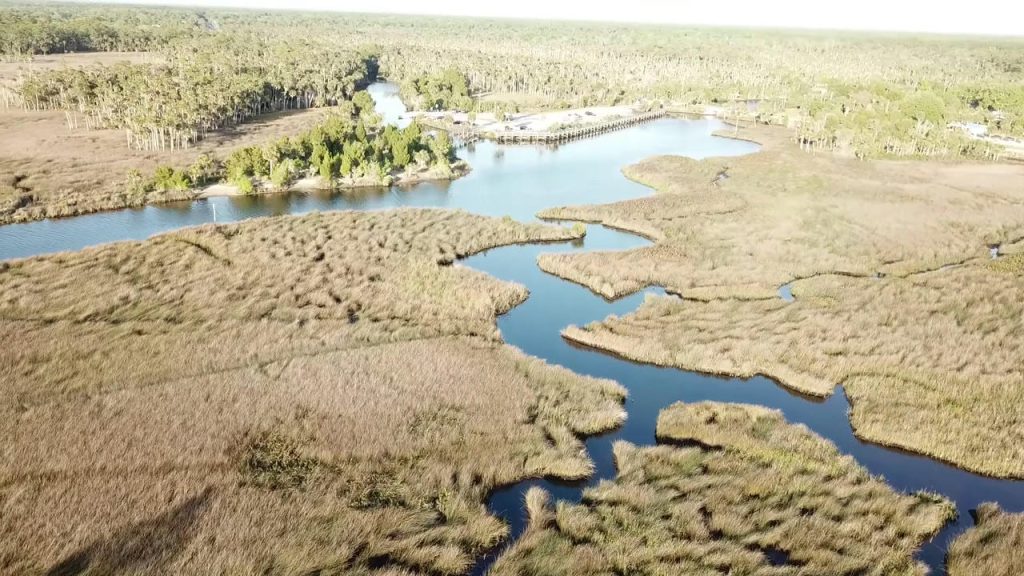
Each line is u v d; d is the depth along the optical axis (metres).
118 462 30.05
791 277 58.88
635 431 36.56
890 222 75.38
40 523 26.03
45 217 68.19
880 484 30.89
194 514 27.00
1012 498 31.22
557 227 71.50
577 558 25.80
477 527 27.41
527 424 35.28
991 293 54.56
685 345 45.16
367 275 54.72
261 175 87.44
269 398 35.94
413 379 38.84
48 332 41.75
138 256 55.75
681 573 25.12
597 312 52.28
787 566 25.58
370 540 26.19
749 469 32.03
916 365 42.25
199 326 43.78
